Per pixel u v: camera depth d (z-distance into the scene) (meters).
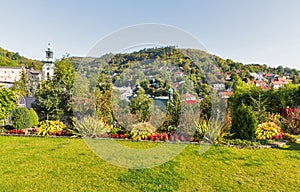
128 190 3.15
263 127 7.01
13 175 3.67
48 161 4.43
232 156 4.89
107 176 3.66
